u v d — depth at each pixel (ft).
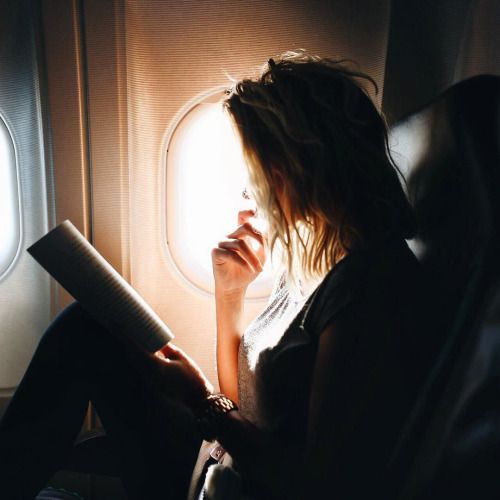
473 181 2.02
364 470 2.29
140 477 3.37
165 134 3.98
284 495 2.55
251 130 2.77
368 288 2.35
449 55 3.73
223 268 3.64
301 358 2.63
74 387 3.44
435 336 2.19
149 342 3.19
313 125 2.62
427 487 1.80
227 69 3.89
